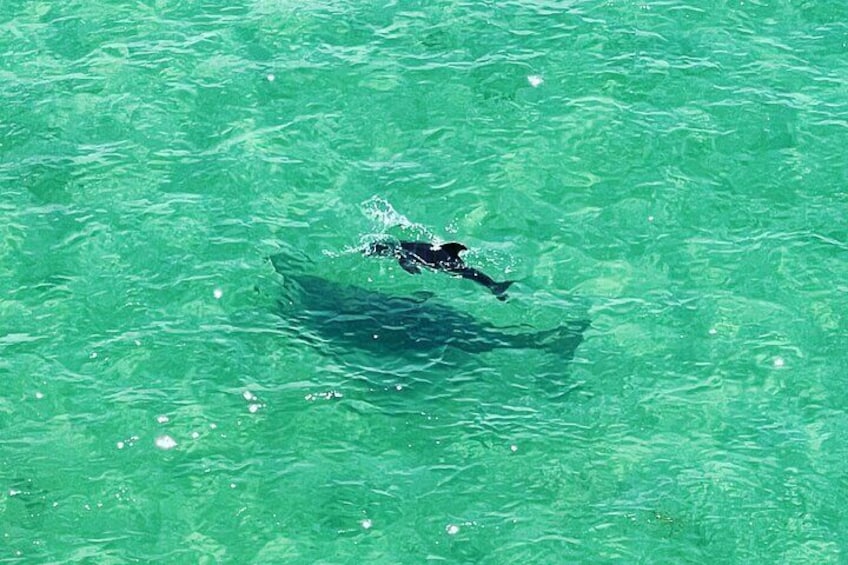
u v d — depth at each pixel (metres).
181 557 31.70
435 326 38.00
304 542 32.16
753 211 42.41
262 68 47.91
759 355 37.47
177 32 49.69
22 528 32.28
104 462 34.03
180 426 35.00
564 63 48.09
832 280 39.91
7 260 40.12
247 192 42.84
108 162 43.91
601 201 42.75
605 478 33.91
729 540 32.38
